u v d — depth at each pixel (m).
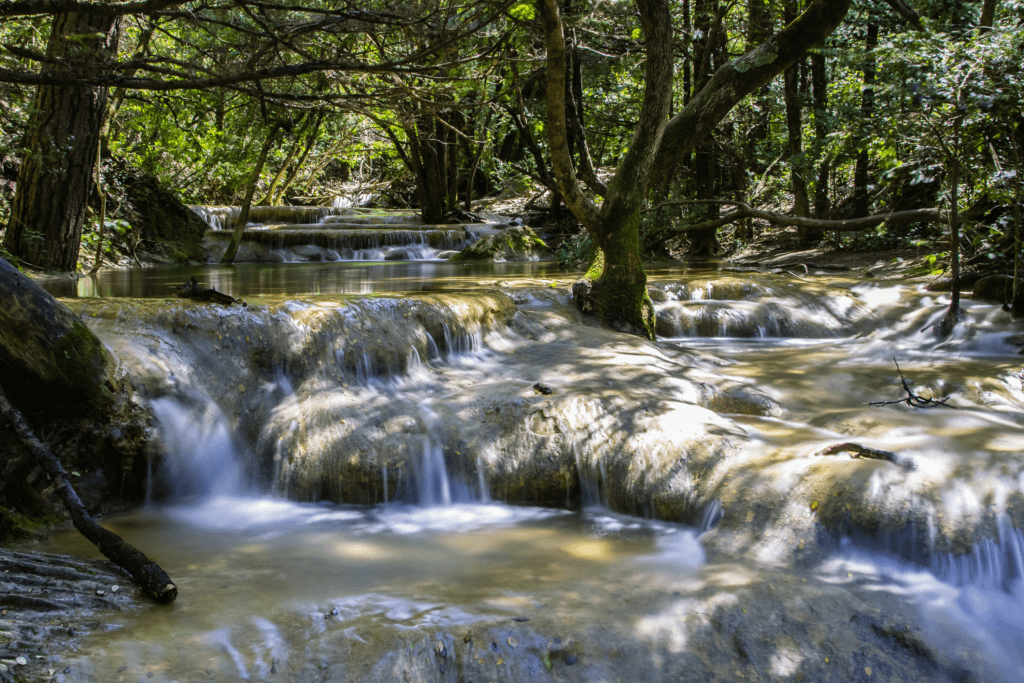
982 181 8.56
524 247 17.75
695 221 16.89
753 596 3.67
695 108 8.34
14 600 3.38
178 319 5.63
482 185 30.42
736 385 6.52
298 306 6.12
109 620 3.40
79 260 13.66
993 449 4.52
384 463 5.14
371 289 9.09
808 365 7.71
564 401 5.55
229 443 5.35
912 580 3.86
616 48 13.79
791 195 20.89
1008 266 9.98
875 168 16.31
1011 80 7.62
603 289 8.48
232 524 4.80
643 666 3.30
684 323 9.63
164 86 5.62
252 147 21.92
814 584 3.79
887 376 7.07
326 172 32.78
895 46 8.32
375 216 23.23
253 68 5.73
